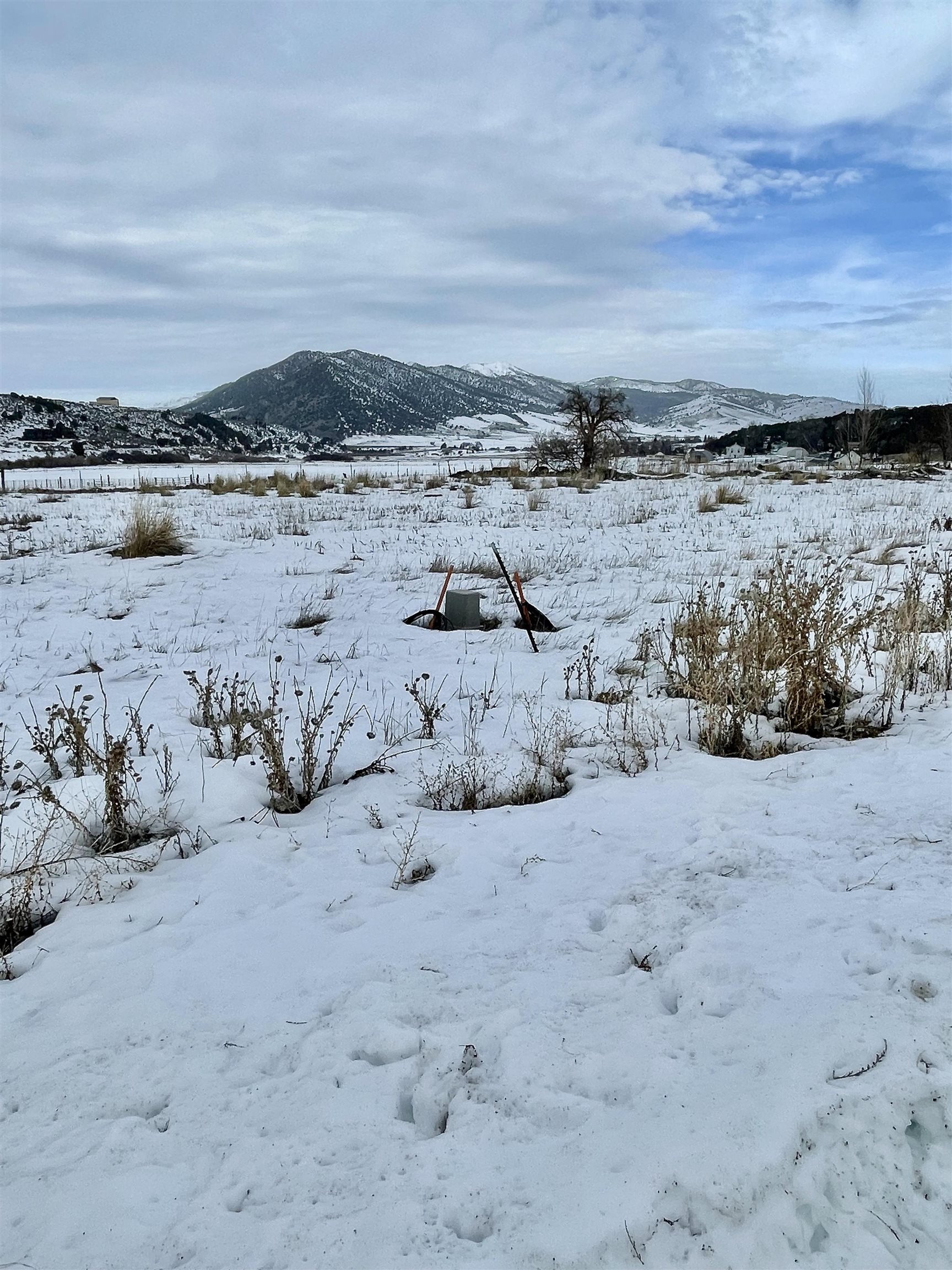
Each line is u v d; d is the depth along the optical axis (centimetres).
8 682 749
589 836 414
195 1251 195
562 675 755
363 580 1262
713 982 281
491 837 420
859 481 2934
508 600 1109
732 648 601
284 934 335
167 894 370
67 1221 205
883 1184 201
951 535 1528
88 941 335
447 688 720
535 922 336
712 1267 182
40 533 1755
